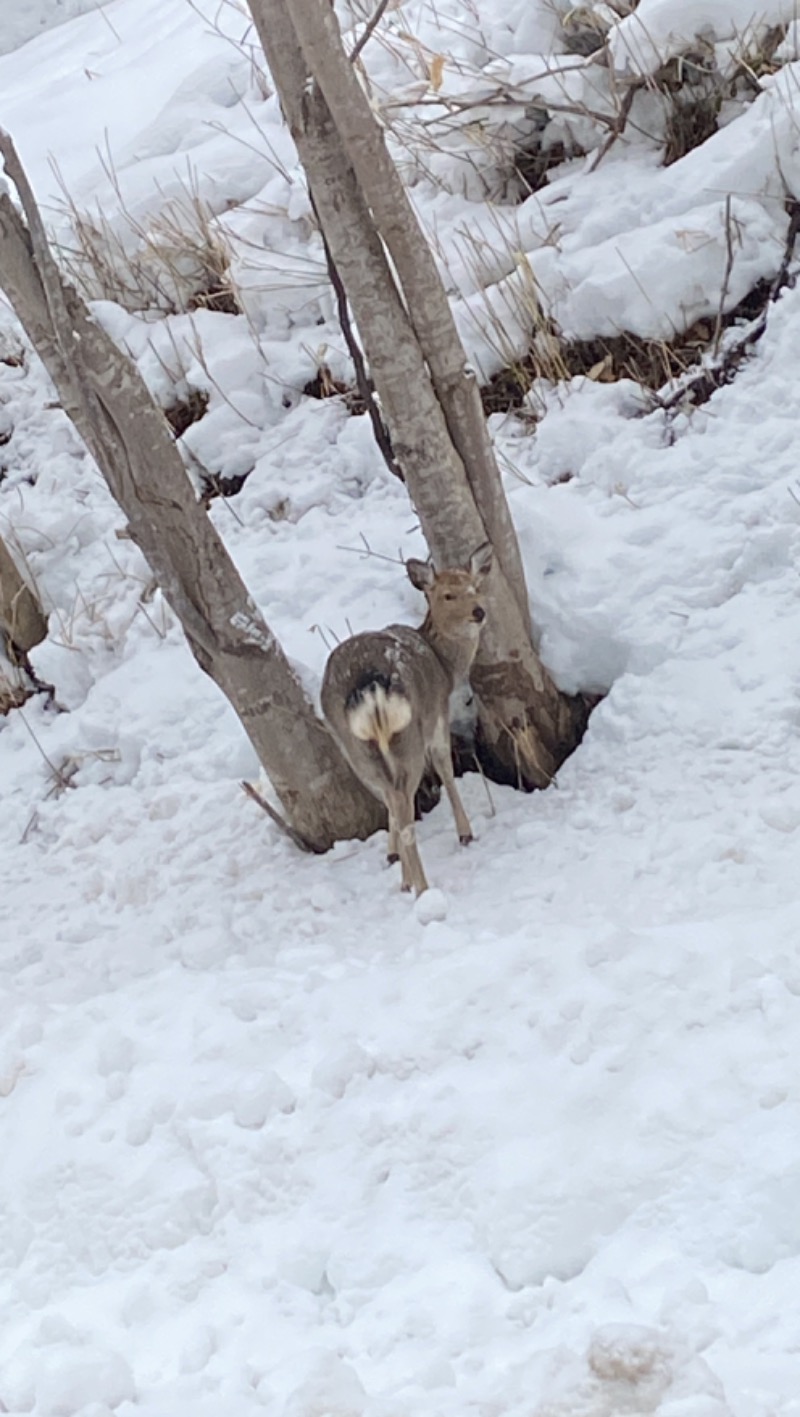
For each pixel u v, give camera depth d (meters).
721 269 8.88
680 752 7.43
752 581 7.93
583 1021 6.16
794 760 7.19
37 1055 6.73
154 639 9.03
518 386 9.16
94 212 10.66
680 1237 5.52
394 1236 5.77
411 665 7.28
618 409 8.78
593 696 7.99
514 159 10.05
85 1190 6.12
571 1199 5.65
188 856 7.86
